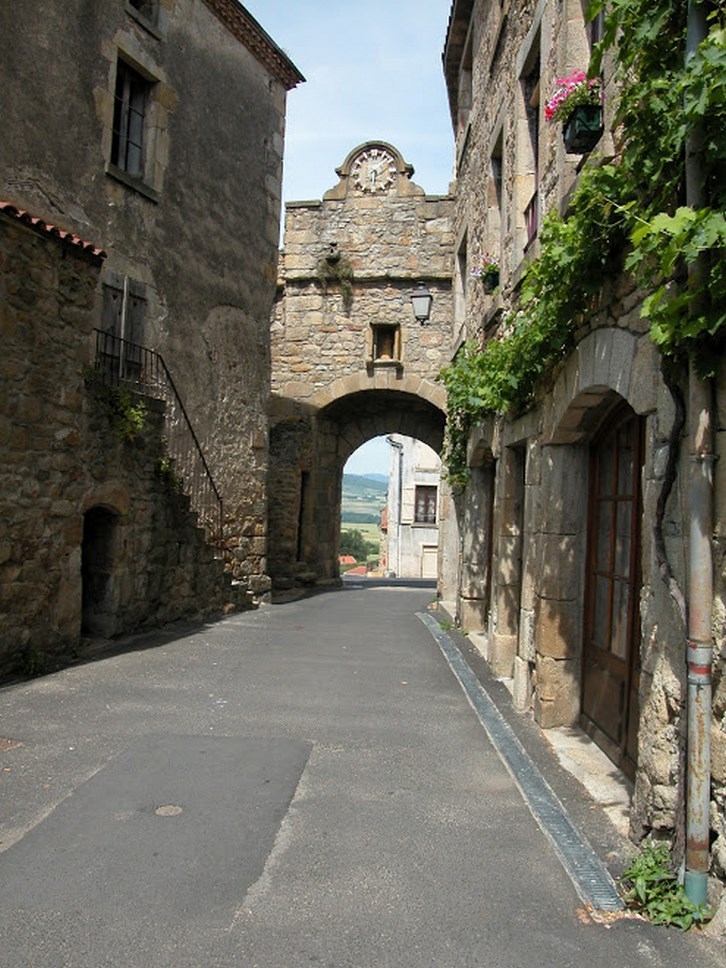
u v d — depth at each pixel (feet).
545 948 9.32
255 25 39.14
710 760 9.79
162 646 27.45
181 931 9.53
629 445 15.80
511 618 24.70
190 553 33.04
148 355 32.53
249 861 11.41
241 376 39.83
